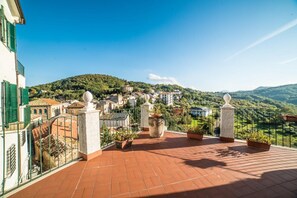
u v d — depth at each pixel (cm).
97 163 306
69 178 250
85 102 329
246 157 329
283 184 226
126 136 411
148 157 335
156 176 254
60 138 855
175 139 470
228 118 439
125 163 305
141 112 587
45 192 213
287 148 382
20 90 777
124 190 216
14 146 592
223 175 254
